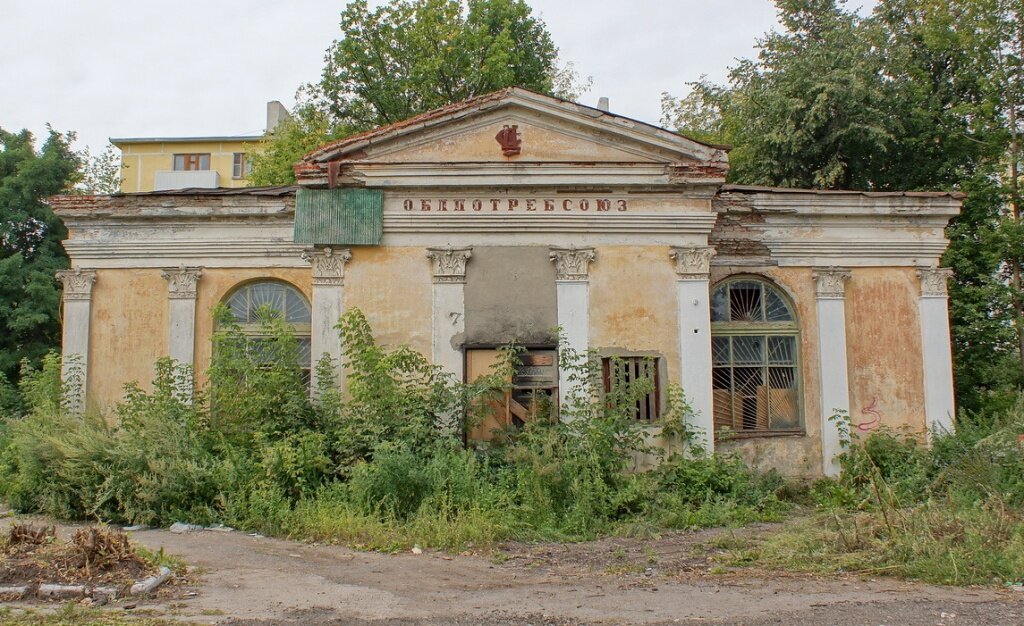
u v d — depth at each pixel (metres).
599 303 12.85
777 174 22.62
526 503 10.62
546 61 30.72
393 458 10.43
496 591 7.36
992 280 18.78
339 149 12.87
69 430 11.64
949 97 21.94
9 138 26.83
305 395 12.28
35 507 11.35
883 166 22.52
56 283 25.14
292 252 14.11
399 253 12.92
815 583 7.55
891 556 8.16
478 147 13.00
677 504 11.15
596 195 12.99
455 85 28.14
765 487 12.79
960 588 7.34
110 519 10.80
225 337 12.27
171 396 12.52
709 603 6.86
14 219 25.09
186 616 6.33
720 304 14.23
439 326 12.79
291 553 8.98
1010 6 19.92
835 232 14.27
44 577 7.09
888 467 13.06
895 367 14.12
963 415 13.76
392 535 9.59
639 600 7.00
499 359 12.70
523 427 12.25
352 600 6.97
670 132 12.86
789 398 14.11
